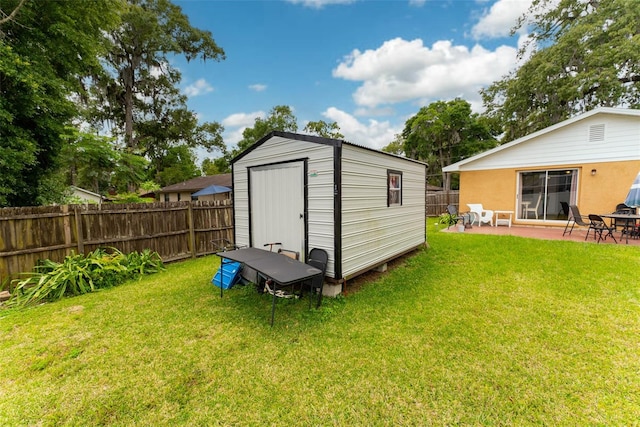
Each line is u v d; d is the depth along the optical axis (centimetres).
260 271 303
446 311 319
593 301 327
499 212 891
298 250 409
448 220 1041
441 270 474
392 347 251
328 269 371
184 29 1869
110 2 702
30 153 548
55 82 601
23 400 196
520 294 357
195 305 355
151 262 524
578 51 1281
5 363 239
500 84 1730
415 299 356
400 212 527
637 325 272
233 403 191
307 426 172
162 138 2138
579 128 786
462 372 215
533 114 1551
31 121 600
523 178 902
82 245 473
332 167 358
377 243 452
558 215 841
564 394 189
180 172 2206
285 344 261
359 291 392
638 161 705
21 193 616
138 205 550
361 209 406
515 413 176
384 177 467
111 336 281
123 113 1950
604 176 754
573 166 799
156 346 262
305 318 312
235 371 224
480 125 2148
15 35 589
